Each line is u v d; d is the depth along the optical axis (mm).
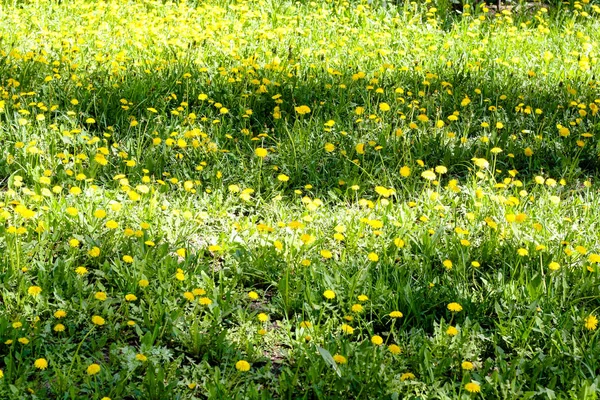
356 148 4613
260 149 4266
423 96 5840
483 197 4258
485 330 3164
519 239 3859
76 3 8109
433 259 3709
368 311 3277
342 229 3600
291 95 5793
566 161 4918
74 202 3941
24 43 6652
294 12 8492
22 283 3148
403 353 2984
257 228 3674
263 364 2973
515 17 8883
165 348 2902
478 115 5688
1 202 3955
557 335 3014
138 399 2652
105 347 2982
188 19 7629
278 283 3447
